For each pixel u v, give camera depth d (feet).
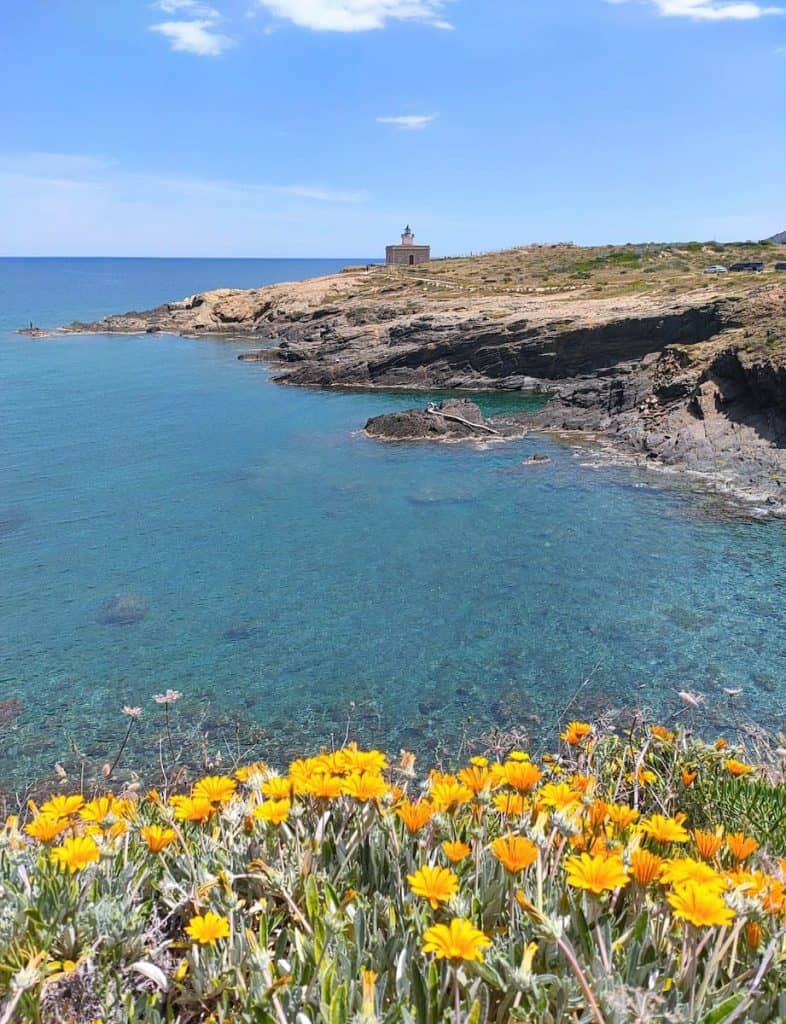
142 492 86.48
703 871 7.20
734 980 7.06
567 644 49.16
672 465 93.81
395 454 103.96
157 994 7.75
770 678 44.32
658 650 48.11
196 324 270.67
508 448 106.32
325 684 44.83
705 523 72.59
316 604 56.34
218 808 10.14
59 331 270.05
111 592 59.00
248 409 137.80
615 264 284.00
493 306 188.44
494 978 6.77
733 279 187.73
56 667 47.37
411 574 61.72
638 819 12.23
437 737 38.96
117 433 117.39
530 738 38.34
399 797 10.97
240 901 8.54
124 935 8.20
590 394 127.03
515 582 59.62
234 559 65.82
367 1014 6.33
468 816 10.69
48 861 8.82
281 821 9.00
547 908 7.77
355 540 70.08
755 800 14.60
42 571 63.46
